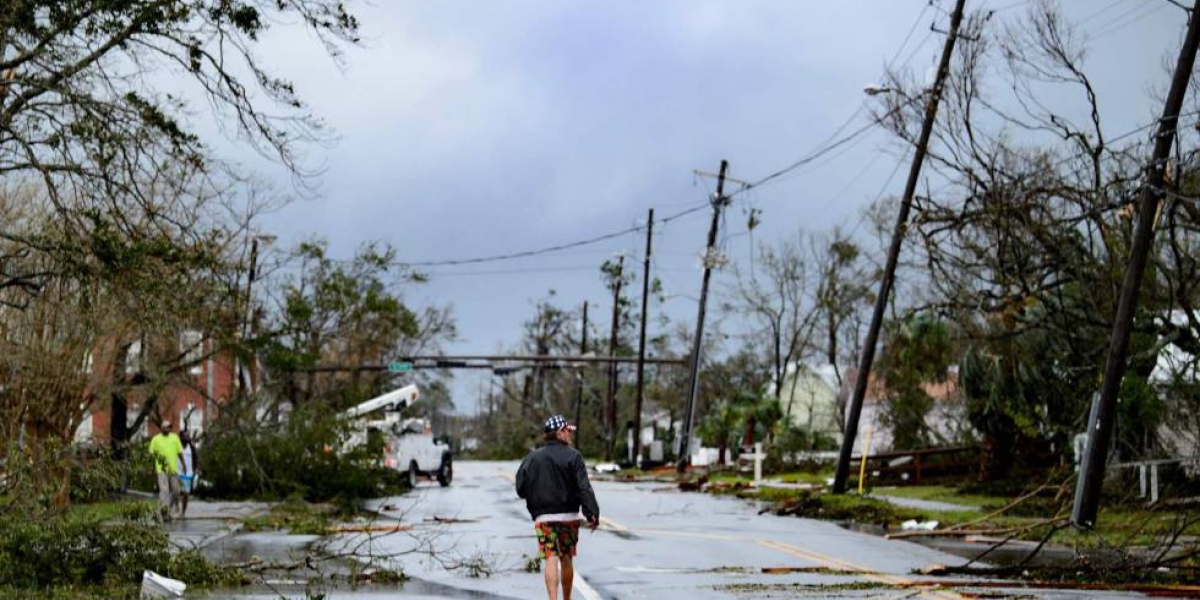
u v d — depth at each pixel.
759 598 14.34
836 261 72.06
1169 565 17.34
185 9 16.33
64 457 19.42
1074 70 28.03
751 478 53.31
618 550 21.05
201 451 35.22
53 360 24.97
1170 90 21.70
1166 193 21.61
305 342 42.44
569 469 12.98
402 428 47.62
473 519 29.19
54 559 15.05
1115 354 21.42
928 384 54.31
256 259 37.75
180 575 15.72
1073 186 29.83
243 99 17.03
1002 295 30.75
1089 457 21.39
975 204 30.30
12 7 15.98
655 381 94.31
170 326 21.08
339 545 22.03
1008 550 21.58
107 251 17.50
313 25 16.77
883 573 17.44
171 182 19.94
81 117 16.80
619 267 81.06
